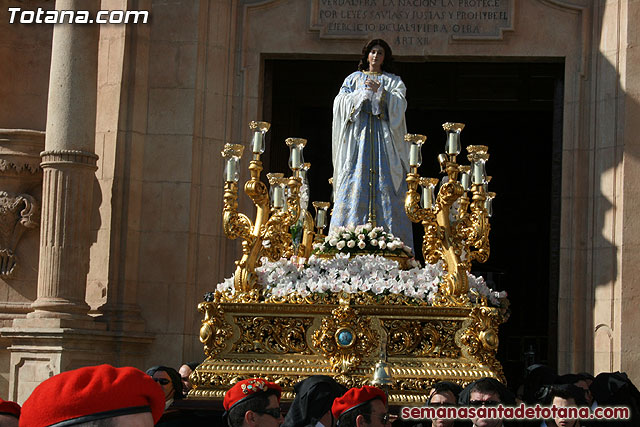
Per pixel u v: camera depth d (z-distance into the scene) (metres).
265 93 15.33
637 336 13.45
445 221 9.03
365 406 5.60
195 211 14.34
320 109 20.34
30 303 14.07
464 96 18.61
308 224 10.12
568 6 14.55
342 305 8.59
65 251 12.99
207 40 14.68
